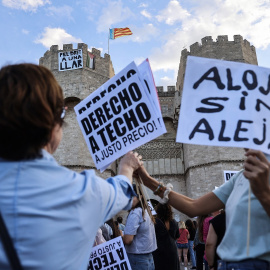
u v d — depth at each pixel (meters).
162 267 5.66
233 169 24.06
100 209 1.65
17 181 1.45
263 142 2.41
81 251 1.57
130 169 2.30
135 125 2.94
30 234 1.37
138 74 2.93
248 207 2.18
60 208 1.47
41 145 1.59
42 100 1.54
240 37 28.14
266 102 2.50
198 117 2.50
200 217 7.45
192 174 25.53
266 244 2.08
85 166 25.47
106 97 3.15
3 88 1.50
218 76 2.58
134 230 5.22
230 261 2.17
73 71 27.72
